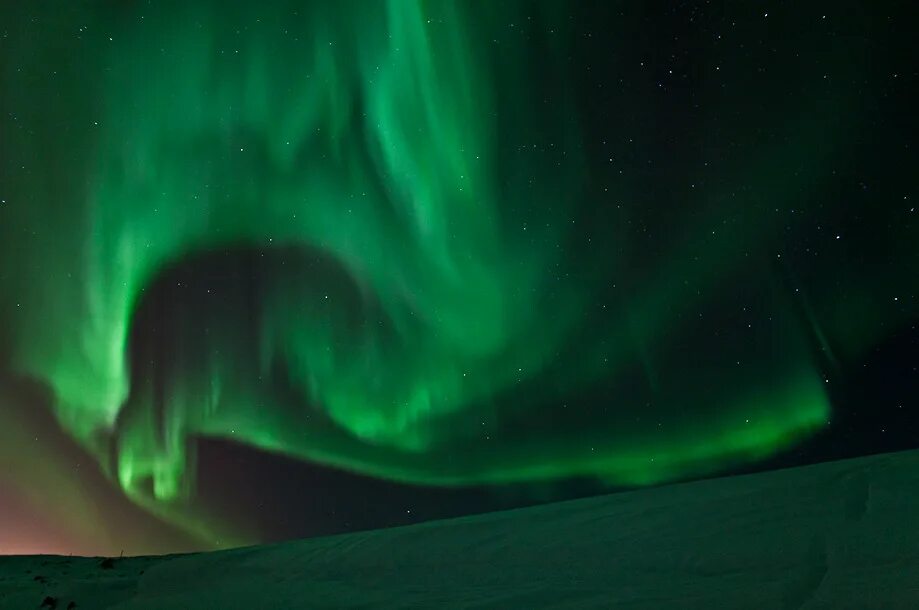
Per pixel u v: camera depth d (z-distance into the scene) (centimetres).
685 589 320
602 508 519
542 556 428
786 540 363
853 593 272
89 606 466
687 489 532
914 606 249
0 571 629
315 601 395
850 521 372
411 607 350
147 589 507
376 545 529
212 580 516
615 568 380
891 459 487
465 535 510
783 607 271
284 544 605
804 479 476
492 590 372
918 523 346
